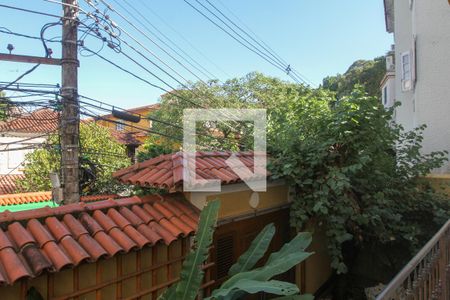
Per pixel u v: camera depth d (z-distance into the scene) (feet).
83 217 11.02
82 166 29.04
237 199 16.07
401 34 41.29
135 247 10.45
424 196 20.52
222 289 8.36
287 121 20.03
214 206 9.62
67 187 19.71
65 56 19.67
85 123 44.98
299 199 18.03
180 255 13.11
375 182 18.84
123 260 11.30
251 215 16.74
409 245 19.66
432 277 10.44
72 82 19.79
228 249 15.87
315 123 18.62
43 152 43.93
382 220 18.78
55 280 9.56
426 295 9.72
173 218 12.69
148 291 11.71
